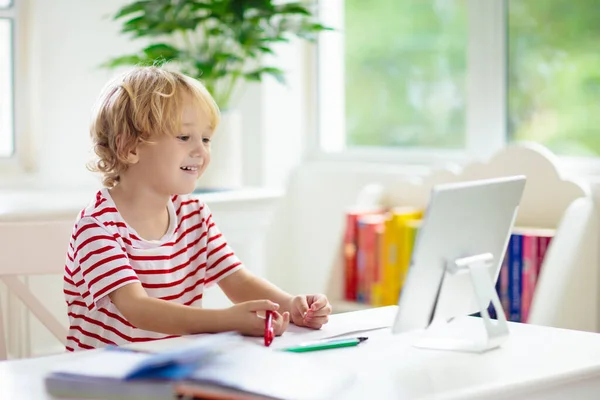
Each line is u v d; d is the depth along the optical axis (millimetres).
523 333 1413
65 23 3119
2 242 1689
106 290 1464
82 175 3195
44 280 2818
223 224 2646
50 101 3111
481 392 1076
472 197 1311
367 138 3326
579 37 2695
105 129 1619
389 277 2697
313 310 1444
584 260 2354
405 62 3193
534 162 2549
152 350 1251
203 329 1385
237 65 3127
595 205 2512
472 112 2971
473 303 1413
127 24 2713
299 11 2709
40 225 1716
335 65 3398
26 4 3072
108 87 1646
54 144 3133
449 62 3061
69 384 1005
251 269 2781
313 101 3434
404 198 2844
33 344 2805
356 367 1187
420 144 3168
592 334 1406
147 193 1611
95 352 1275
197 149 1610
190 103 1599
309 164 3414
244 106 3309
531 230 2451
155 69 1644
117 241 1539
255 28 2709
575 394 1190
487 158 2939
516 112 2869
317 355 1259
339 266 2828
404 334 1405
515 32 2852
